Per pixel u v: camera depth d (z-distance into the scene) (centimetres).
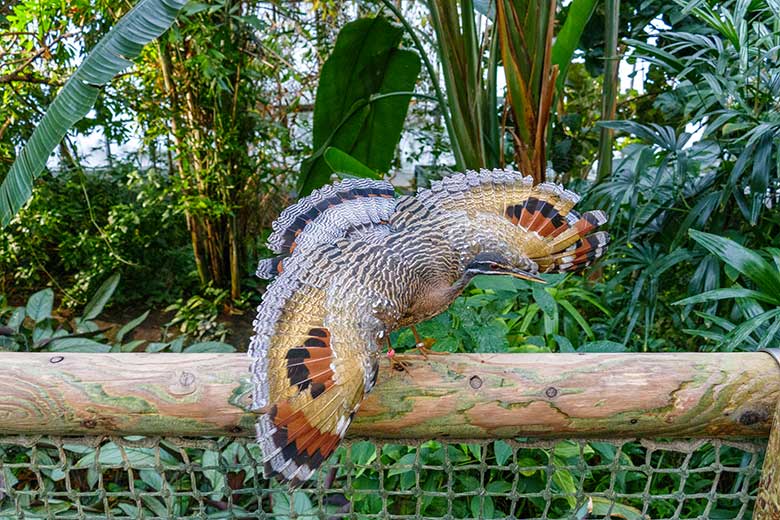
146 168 313
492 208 73
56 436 75
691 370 71
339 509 97
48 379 69
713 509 108
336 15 286
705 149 136
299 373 56
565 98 252
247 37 260
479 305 105
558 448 97
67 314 267
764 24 125
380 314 60
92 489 103
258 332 58
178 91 252
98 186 285
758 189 109
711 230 132
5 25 228
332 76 198
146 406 69
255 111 274
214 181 258
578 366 71
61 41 222
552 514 106
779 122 106
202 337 251
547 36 141
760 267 91
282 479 56
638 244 143
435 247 67
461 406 70
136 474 115
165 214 263
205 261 282
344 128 204
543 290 101
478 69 156
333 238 70
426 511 100
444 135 279
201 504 79
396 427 71
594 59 203
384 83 204
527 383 70
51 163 296
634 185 125
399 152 286
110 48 109
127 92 245
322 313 59
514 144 155
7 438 75
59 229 266
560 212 72
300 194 204
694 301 94
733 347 90
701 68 130
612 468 77
